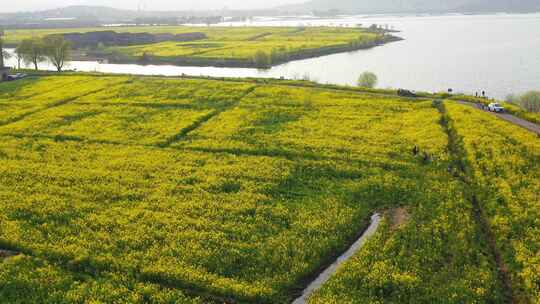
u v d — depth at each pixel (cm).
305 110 7394
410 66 14200
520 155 5159
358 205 4344
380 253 3591
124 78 10294
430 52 17125
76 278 3419
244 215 4228
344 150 5634
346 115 7038
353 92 8619
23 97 8781
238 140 6109
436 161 5209
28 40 12481
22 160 5544
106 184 4878
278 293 3216
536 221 3841
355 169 5091
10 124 6981
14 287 3303
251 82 9738
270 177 4975
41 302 3183
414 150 5456
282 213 4200
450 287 3186
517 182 4512
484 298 3098
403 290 3189
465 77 12344
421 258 3522
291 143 5919
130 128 6700
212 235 3878
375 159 5309
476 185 4606
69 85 9694
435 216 4072
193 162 5428
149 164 5369
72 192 4678
